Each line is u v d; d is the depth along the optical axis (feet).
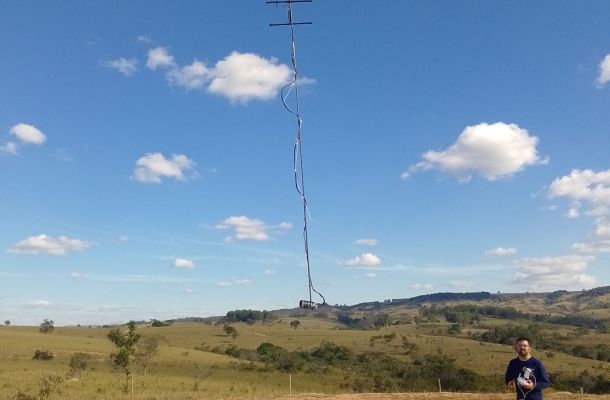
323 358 302.86
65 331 404.57
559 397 71.72
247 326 574.97
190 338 427.74
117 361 146.41
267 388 184.24
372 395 78.23
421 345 372.79
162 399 121.19
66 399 120.26
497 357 304.50
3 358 225.97
